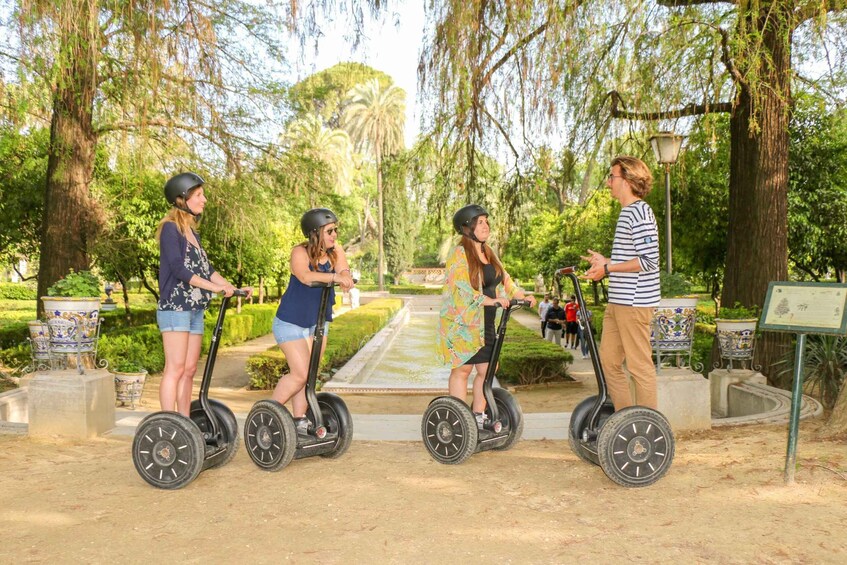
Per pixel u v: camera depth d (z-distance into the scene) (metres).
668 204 9.70
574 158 10.54
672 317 5.18
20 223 14.55
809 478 3.67
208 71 8.73
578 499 3.56
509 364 12.19
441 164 10.01
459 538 3.03
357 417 6.62
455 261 4.36
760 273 8.78
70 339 5.57
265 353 11.87
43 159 13.73
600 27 7.83
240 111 11.51
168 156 11.63
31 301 40.56
